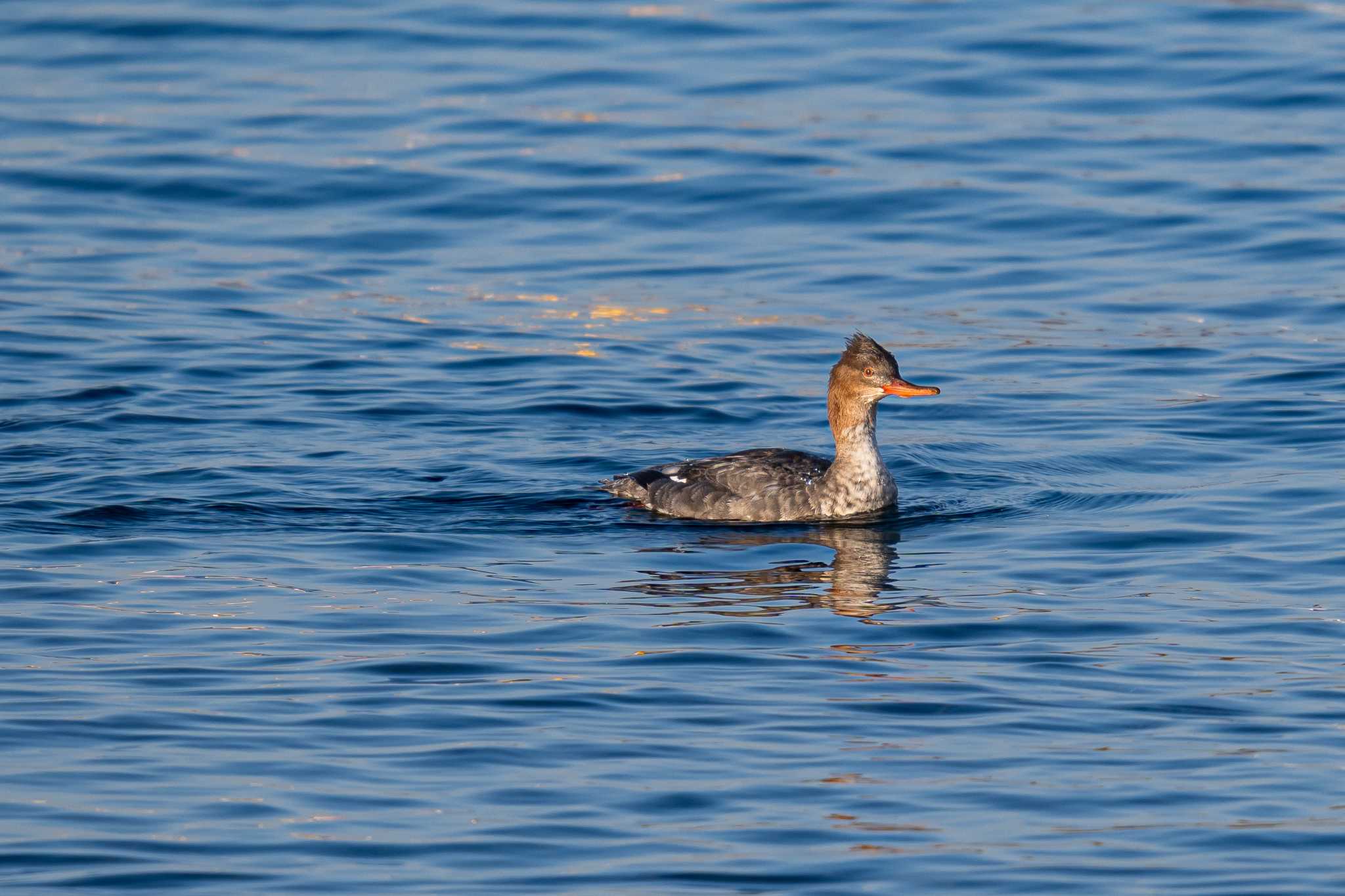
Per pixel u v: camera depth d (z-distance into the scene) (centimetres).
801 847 984
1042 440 1873
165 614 1354
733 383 2064
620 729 1144
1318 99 2869
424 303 2314
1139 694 1201
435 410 1966
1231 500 1656
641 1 3384
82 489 1680
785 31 3216
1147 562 1498
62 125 2859
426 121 2883
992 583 1455
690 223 2570
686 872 956
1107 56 3056
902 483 1770
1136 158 2697
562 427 1927
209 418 1909
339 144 2802
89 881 938
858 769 1087
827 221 2564
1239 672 1238
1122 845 988
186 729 1132
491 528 1619
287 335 2189
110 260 2428
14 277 2345
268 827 1002
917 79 2997
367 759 1094
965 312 2270
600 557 1538
